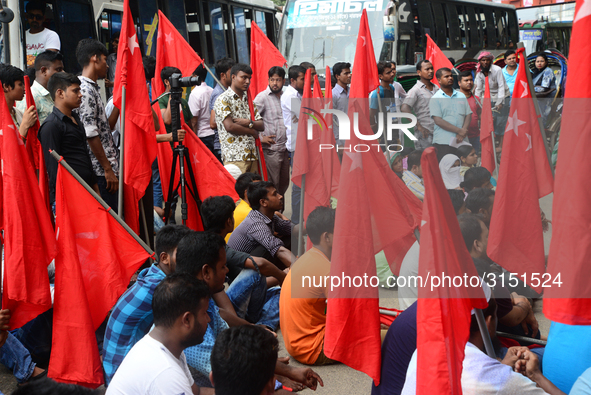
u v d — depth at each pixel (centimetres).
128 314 255
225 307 320
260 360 184
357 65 214
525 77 212
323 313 328
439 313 180
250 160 562
